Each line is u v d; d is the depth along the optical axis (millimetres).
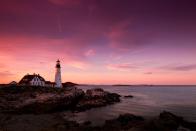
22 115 35906
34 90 52344
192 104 69062
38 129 26031
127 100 82688
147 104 68562
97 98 67500
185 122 32562
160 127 26859
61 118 37469
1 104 40156
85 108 54531
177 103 72000
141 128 26281
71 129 27016
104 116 44312
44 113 44375
